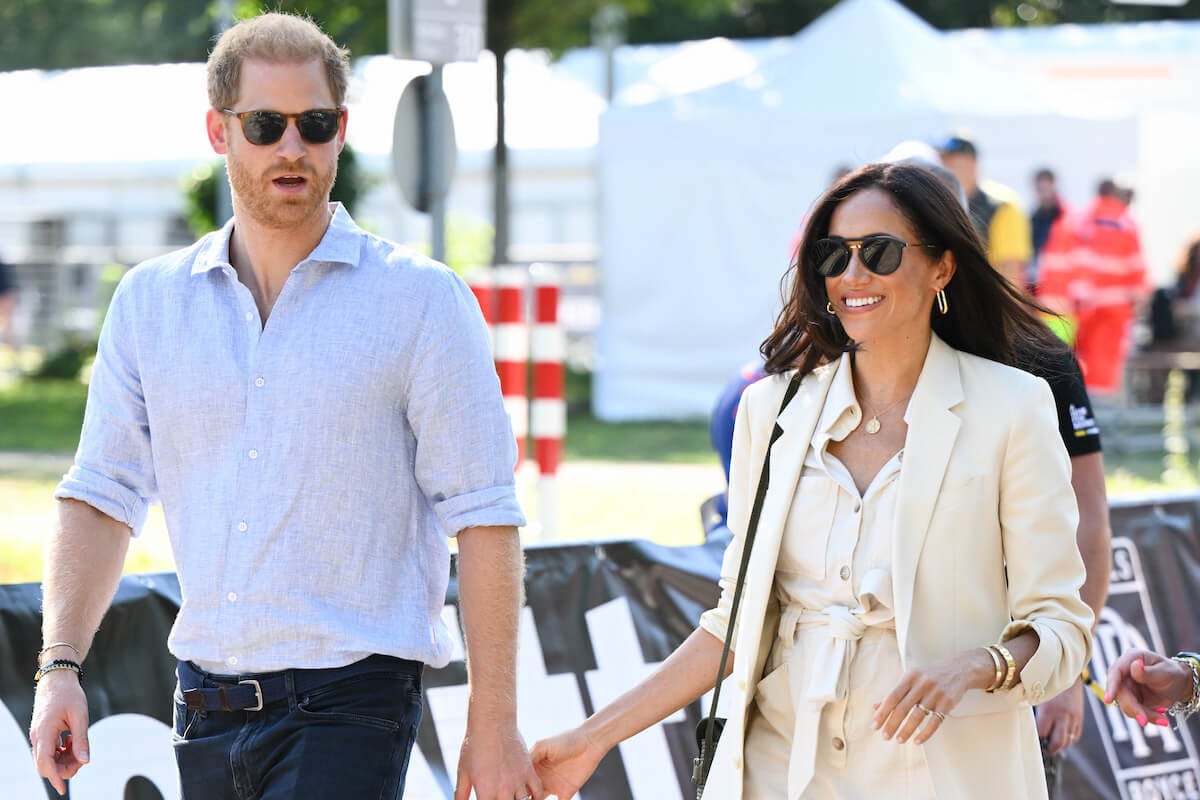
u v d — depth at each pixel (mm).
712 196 53938
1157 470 41844
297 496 10305
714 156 52406
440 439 10609
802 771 9953
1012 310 10633
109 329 10961
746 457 10805
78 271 79625
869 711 9891
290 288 10531
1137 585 18172
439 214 25125
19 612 13344
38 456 44531
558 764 10953
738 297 54469
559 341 28156
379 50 65438
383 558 10516
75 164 75750
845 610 9992
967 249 10281
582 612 15484
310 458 10328
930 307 10414
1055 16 103375
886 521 9977
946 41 53312
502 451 10766
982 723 9859
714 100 52938
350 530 10391
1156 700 11086
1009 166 50281
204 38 71750
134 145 75438
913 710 9312
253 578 10297
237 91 10430
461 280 10953
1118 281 46688
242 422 10414
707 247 54438
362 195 65438
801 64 52969
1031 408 9945
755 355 54562
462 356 10648
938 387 10070
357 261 10641
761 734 10414
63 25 71938
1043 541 9820
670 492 36750
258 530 10297
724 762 10375
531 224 85438
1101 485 12797
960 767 9766
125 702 13539
